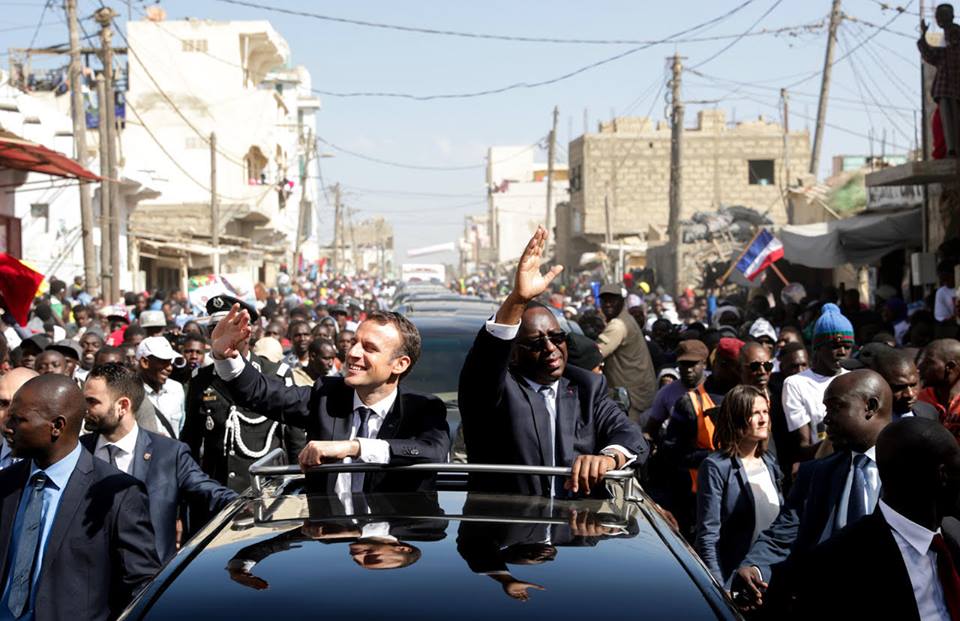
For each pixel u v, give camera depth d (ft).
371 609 9.71
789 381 25.38
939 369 22.61
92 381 18.28
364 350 15.97
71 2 77.20
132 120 166.30
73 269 92.32
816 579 13.02
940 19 56.08
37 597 14.52
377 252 508.94
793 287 73.61
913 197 76.48
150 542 15.08
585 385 17.49
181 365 27.68
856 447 16.21
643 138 210.79
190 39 167.22
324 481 14.67
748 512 19.95
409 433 16.26
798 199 126.93
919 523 12.43
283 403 16.90
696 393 24.70
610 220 203.21
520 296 15.30
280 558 10.96
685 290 106.22
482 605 9.82
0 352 28.14
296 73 261.44
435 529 11.94
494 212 385.50
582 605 9.89
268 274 192.54
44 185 86.74
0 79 76.23
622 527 12.21
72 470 14.98
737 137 209.15
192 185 166.40
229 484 25.35
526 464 16.60
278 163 184.75
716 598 10.28
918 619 12.36
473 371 15.99
